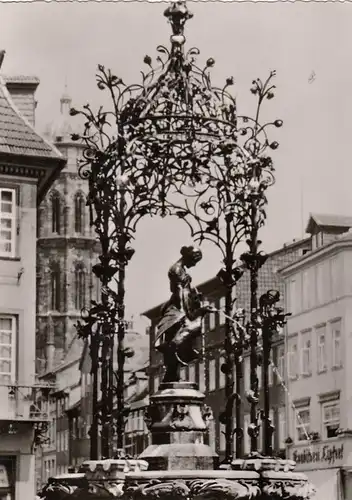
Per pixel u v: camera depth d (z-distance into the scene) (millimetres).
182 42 15906
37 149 35969
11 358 35781
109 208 15789
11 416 35344
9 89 37094
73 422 48344
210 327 44844
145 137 15805
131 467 14703
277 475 14594
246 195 16156
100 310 15273
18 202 36125
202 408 15633
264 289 47375
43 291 59562
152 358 47969
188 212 16531
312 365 46094
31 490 35375
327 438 44625
